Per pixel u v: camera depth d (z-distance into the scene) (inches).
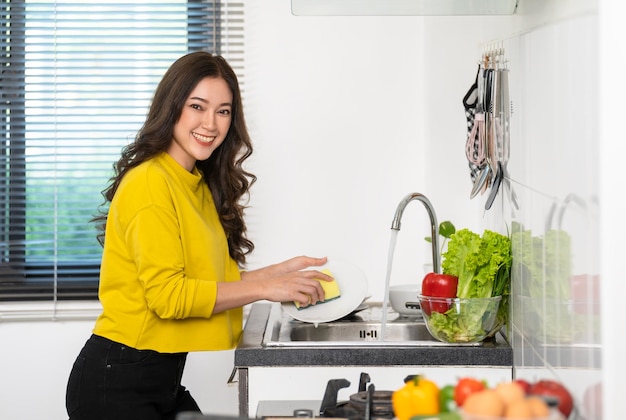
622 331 48.1
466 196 112.3
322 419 59.7
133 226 83.9
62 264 132.0
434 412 49.6
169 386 88.0
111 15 130.0
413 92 130.3
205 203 96.3
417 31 130.0
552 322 63.5
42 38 130.0
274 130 130.3
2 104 130.1
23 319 130.0
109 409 85.7
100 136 130.9
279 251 131.3
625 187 48.1
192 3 130.1
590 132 51.1
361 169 131.0
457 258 84.0
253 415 81.4
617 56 47.9
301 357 81.1
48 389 130.6
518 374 78.5
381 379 81.2
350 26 129.8
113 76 130.3
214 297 84.9
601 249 48.4
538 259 68.6
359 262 131.6
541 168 67.1
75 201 131.6
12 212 131.5
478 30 104.6
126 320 85.6
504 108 84.9
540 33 66.9
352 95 130.3
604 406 48.4
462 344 82.7
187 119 88.8
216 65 89.9
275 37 129.7
